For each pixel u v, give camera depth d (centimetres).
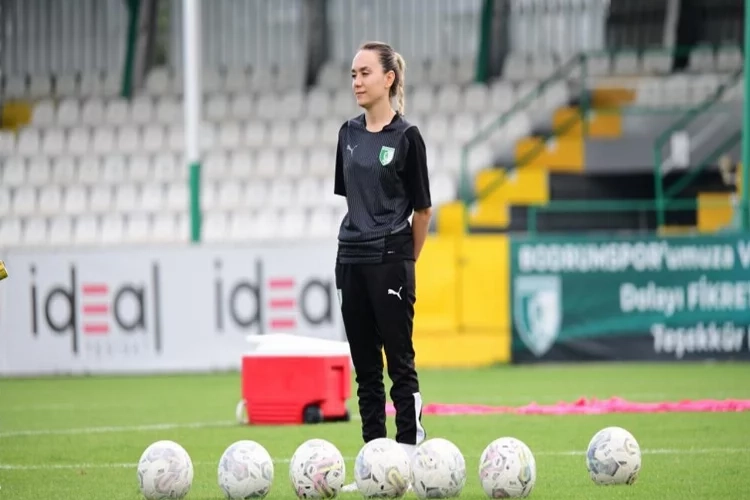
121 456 3309
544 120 8750
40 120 9719
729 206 7450
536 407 4338
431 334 6550
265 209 8488
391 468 2306
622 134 8544
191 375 6397
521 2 9494
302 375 4091
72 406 4891
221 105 9450
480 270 6519
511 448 2344
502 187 8231
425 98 9088
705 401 4450
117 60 10075
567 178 8269
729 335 6384
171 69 10106
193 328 6538
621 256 6444
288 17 9819
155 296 6562
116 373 6588
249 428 4000
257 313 6500
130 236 8638
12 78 10119
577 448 3303
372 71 2573
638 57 9269
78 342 6612
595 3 9381
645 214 8119
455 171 8506
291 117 9288
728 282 6384
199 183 6712
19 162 9269
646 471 2794
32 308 6650
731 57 9188
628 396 4838
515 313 6506
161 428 4025
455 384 5541
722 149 8138
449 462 2320
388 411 4512
